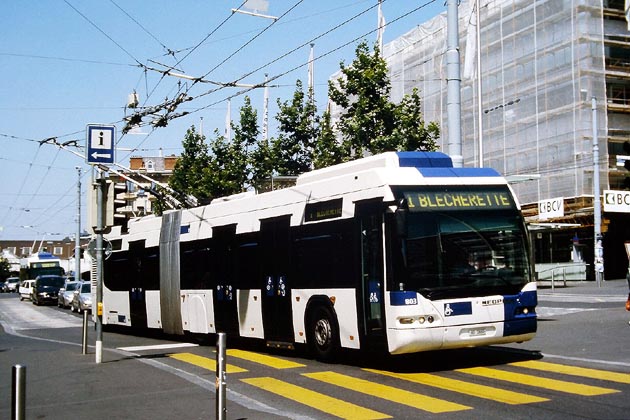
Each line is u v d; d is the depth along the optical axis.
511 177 21.80
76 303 37.75
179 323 19.03
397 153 12.25
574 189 41.25
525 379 10.35
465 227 11.44
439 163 12.53
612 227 43.47
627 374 10.48
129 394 10.38
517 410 8.23
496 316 11.29
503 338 11.38
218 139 36.06
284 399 9.59
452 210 11.45
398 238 11.06
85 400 10.00
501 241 11.64
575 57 41.31
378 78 25.48
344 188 12.71
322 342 13.17
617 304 25.75
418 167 11.95
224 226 17.06
